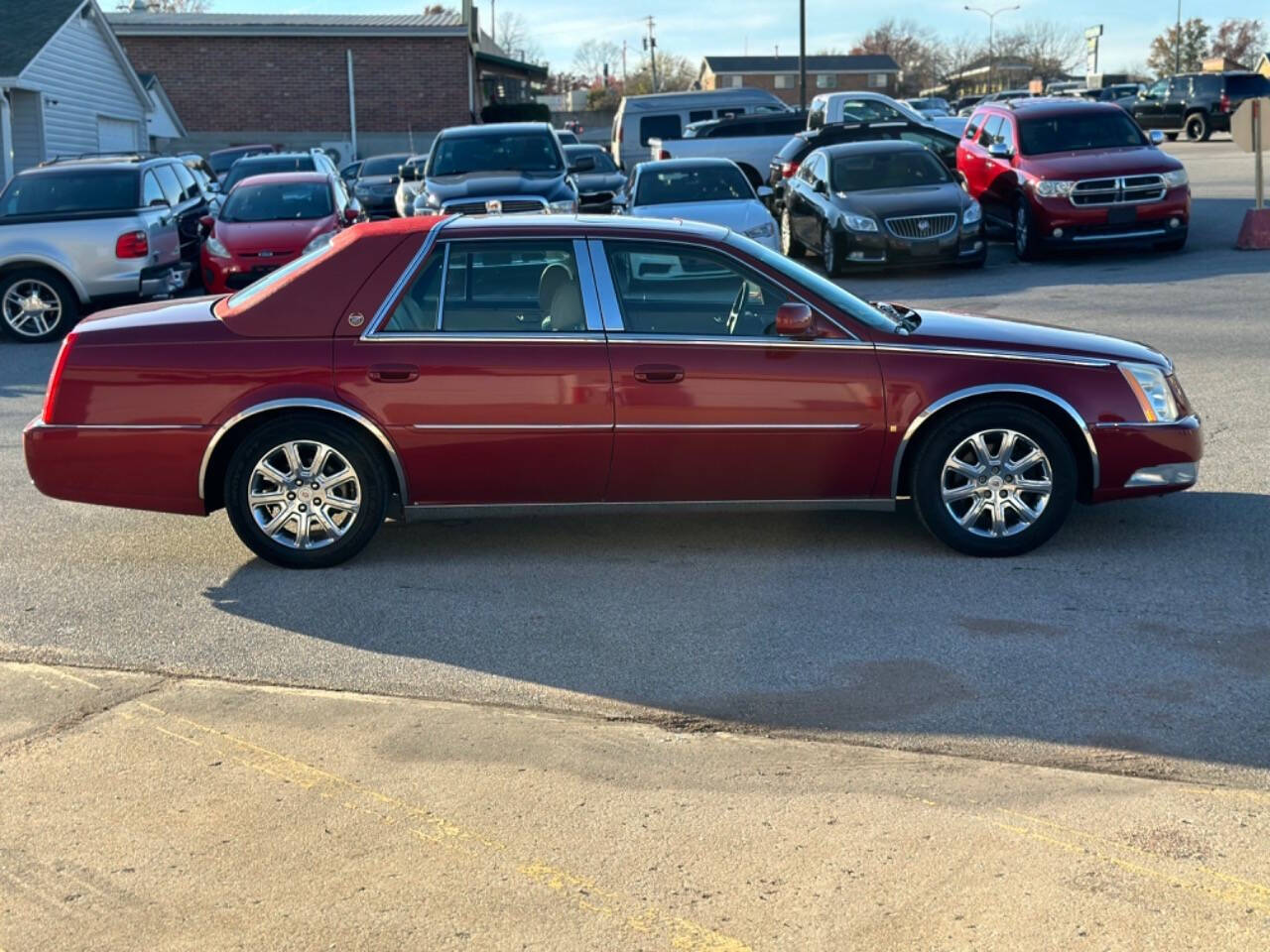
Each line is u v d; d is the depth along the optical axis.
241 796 4.23
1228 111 42.28
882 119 26.30
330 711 4.89
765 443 6.40
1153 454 6.50
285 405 6.31
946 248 17.69
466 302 6.41
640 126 31.38
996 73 104.38
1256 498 7.47
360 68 40.69
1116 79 80.75
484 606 6.03
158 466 6.38
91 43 28.78
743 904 3.57
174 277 16.53
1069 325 13.42
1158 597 5.94
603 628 5.72
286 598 6.19
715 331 6.41
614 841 3.91
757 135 27.05
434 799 4.19
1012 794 4.14
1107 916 3.47
